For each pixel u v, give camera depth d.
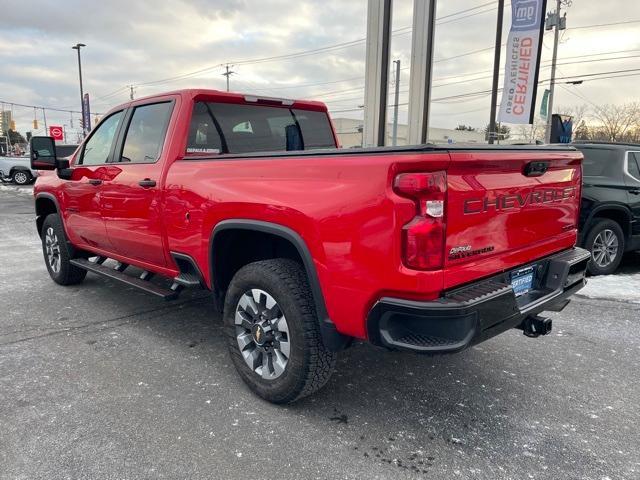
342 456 2.56
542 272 3.15
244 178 3.01
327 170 2.55
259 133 4.33
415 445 2.66
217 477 2.38
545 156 2.91
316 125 4.86
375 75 10.01
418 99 9.84
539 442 2.70
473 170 2.44
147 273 4.27
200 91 3.86
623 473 2.44
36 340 4.07
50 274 5.81
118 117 4.54
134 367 3.58
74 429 2.76
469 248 2.46
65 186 5.07
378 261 2.36
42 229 5.84
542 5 12.08
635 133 49.16
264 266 2.96
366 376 3.47
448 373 3.54
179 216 3.53
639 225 6.39
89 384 3.31
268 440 2.69
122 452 2.56
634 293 5.47
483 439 2.73
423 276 2.26
